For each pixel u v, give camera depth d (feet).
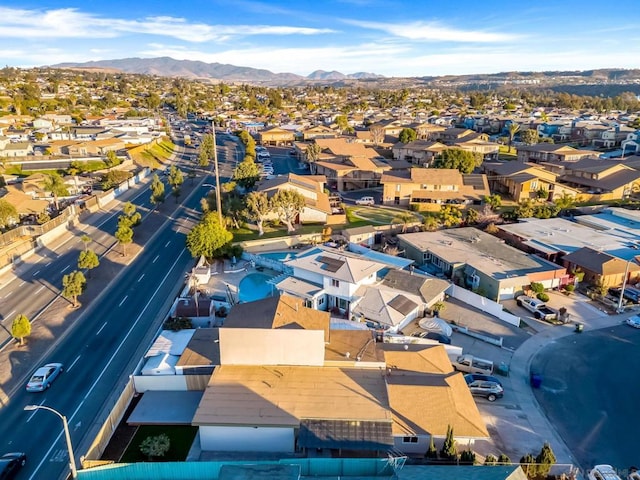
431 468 81.71
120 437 100.17
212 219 213.66
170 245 223.71
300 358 110.11
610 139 467.52
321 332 107.96
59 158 400.26
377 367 110.93
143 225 254.27
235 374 107.76
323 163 347.15
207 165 416.46
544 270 173.17
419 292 155.94
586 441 100.42
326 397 100.01
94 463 85.05
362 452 91.40
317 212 247.70
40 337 142.41
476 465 82.69
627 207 268.00
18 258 198.90
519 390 118.11
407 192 285.43
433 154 385.50
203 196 313.94
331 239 226.79
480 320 153.38
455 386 106.63
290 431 93.30
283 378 106.22
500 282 162.30
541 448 98.02
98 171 370.73
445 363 117.60
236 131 588.91
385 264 179.22
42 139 481.05
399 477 79.46
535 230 218.79
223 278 186.09
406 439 94.79
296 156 451.12
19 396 115.44
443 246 196.95
